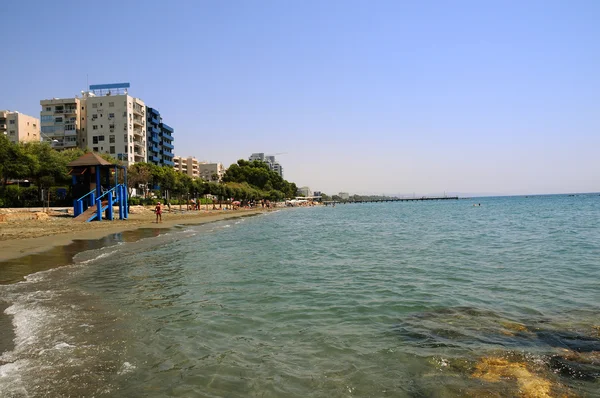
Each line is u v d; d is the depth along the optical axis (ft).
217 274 46.32
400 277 45.24
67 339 22.77
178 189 256.52
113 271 46.37
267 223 167.12
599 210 231.30
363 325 27.04
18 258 54.85
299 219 209.15
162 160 405.80
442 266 53.11
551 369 19.16
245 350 22.03
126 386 17.17
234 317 28.58
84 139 332.60
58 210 139.54
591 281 41.96
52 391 16.44
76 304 30.86
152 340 23.13
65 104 327.47
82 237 83.35
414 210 338.13
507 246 75.20
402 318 28.78
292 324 27.17
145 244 74.95
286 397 16.66
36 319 26.55
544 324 26.78
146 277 43.21
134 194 269.64
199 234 101.76
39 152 165.58
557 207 299.17
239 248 73.31
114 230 103.55
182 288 38.14
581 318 28.19
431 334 24.94
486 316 29.07
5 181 158.10
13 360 19.60
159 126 393.70
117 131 322.96
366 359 20.81
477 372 18.94
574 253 63.77
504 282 41.96
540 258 59.21
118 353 20.88
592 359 20.31
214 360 20.40
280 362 20.35
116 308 30.04
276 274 46.80
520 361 20.18
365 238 96.27
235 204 350.43
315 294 36.40
